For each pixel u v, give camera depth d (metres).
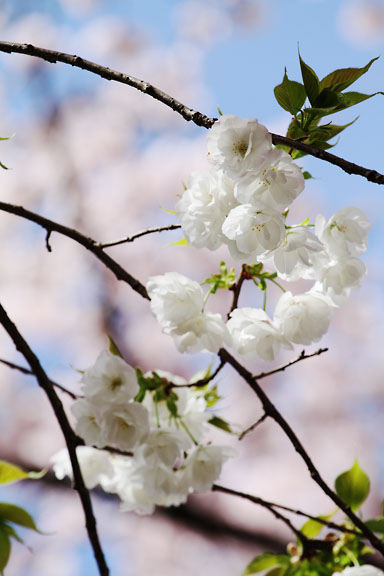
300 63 2.01
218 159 1.90
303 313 2.37
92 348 9.64
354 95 2.04
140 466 2.71
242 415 9.29
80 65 2.10
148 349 9.44
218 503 8.52
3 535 2.63
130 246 9.92
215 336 2.37
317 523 2.93
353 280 2.26
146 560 8.95
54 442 8.93
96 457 3.08
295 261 2.13
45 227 2.64
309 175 2.21
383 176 1.72
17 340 2.52
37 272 9.98
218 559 8.72
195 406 2.75
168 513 8.36
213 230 2.11
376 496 8.76
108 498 7.96
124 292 9.73
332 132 2.07
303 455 2.55
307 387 9.51
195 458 2.70
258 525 8.54
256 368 9.40
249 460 9.24
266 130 1.87
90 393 2.48
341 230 2.25
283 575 2.82
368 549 2.80
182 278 2.39
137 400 2.61
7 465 2.75
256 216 1.93
